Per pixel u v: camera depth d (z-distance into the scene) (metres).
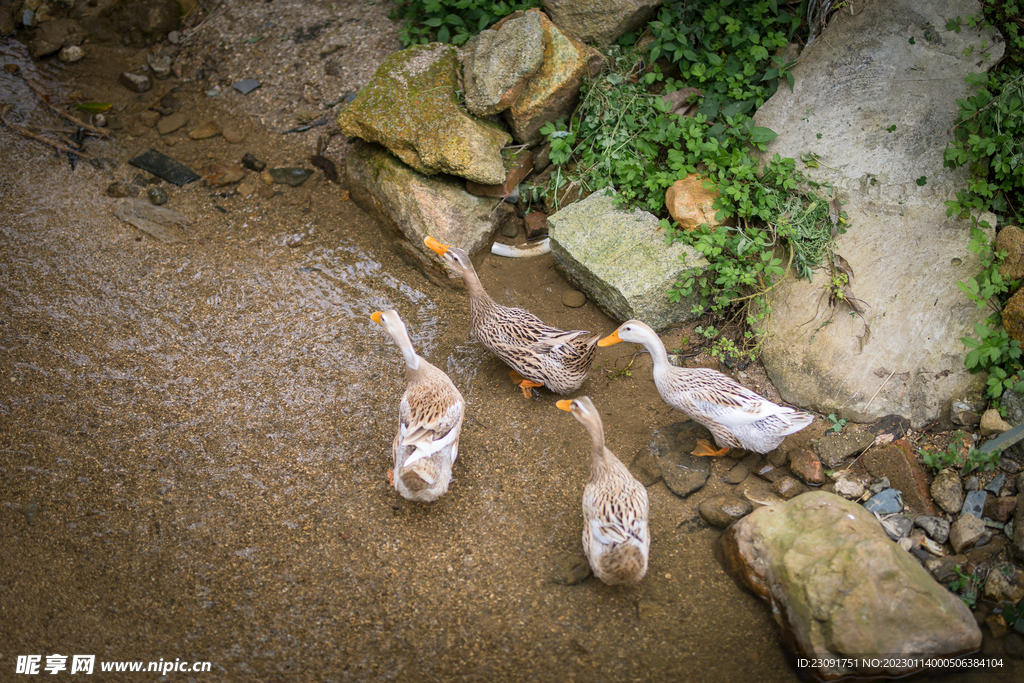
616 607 1.99
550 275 2.66
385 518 2.13
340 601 2.00
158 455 2.25
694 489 2.16
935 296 2.32
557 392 2.36
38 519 2.13
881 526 1.99
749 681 1.88
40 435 2.28
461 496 2.18
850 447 2.18
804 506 1.99
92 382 2.39
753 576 1.96
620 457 2.25
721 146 2.59
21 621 1.96
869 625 1.82
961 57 2.54
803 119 2.62
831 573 1.86
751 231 2.45
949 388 2.24
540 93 2.64
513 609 1.99
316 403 2.37
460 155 2.57
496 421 2.34
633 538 1.90
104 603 1.99
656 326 2.47
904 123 2.53
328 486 2.19
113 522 2.12
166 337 2.49
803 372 2.31
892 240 2.42
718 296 2.48
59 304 2.54
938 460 2.15
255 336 2.50
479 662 1.92
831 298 2.36
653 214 2.62
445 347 2.51
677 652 1.92
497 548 2.08
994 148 2.37
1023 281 2.27
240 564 2.05
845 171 2.54
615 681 1.89
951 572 1.99
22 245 2.66
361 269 2.67
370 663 1.91
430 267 2.66
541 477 2.22
